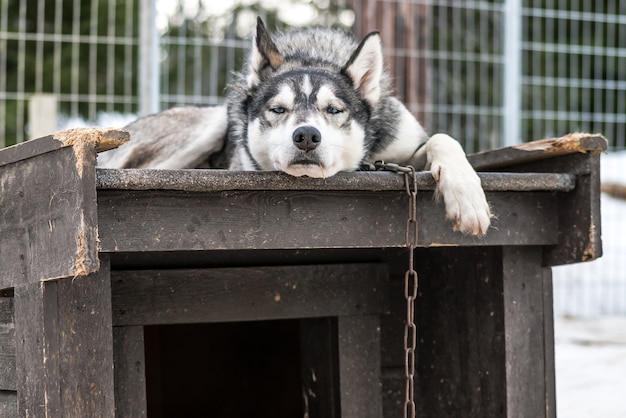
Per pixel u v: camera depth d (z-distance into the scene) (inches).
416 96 272.8
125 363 124.5
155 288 126.6
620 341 267.9
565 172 125.3
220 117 171.5
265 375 169.6
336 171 121.6
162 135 177.2
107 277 103.4
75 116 239.1
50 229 99.1
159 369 164.2
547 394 129.2
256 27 144.5
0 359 111.0
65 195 96.5
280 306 133.8
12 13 372.5
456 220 114.4
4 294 112.6
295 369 166.4
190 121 177.2
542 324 129.3
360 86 142.0
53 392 100.3
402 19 272.2
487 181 118.8
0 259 108.2
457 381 139.4
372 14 272.1
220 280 130.3
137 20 341.7
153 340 163.0
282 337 167.6
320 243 111.5
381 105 146.4
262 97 138.7
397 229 115.4
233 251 132.0
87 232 93.9
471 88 316.8
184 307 128.2
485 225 114.1
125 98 247.3
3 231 107.3
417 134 153.5
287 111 133.7
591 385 210.7
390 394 148.3
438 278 143.5
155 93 239.5
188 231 105.0
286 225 109.9
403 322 148.8
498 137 278.7
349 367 138.0
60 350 99.8
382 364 148.1
